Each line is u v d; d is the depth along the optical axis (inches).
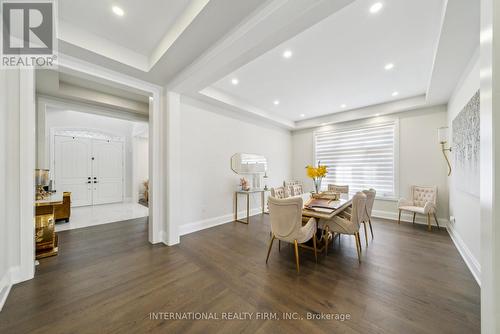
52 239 109.9
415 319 62.1
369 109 186.5
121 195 272.1
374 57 107.0
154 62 101.1
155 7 75.5
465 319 62.0
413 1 71.0
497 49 35.7
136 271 91.0
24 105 81.2
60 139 227.1
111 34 90.7
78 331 57.5
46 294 73.5
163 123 128.3
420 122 168.4
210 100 156.1
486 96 39.0
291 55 105.7
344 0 59.9
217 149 169.8
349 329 58.4
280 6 62.3
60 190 225.9
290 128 244.7
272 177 227.1
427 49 99.5
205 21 73.2
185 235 141.3
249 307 67.8
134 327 59.1
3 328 58.2
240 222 175.9
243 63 96.0
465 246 105.0
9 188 78.1
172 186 124.3
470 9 64.9
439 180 159.3
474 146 89.4
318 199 133.2
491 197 37.2
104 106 166.7
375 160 193.8
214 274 88.7
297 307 67.7
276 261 101.6
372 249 115.3
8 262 76.0
